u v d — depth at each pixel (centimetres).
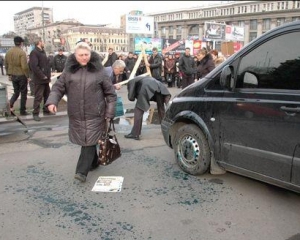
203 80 422
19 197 379
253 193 386
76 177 405
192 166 436
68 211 345
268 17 9331
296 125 309
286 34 333
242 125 360
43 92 816
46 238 296
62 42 2895
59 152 548
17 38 824
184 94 447
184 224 319
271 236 297
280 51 336
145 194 384
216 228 311
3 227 315
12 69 837
